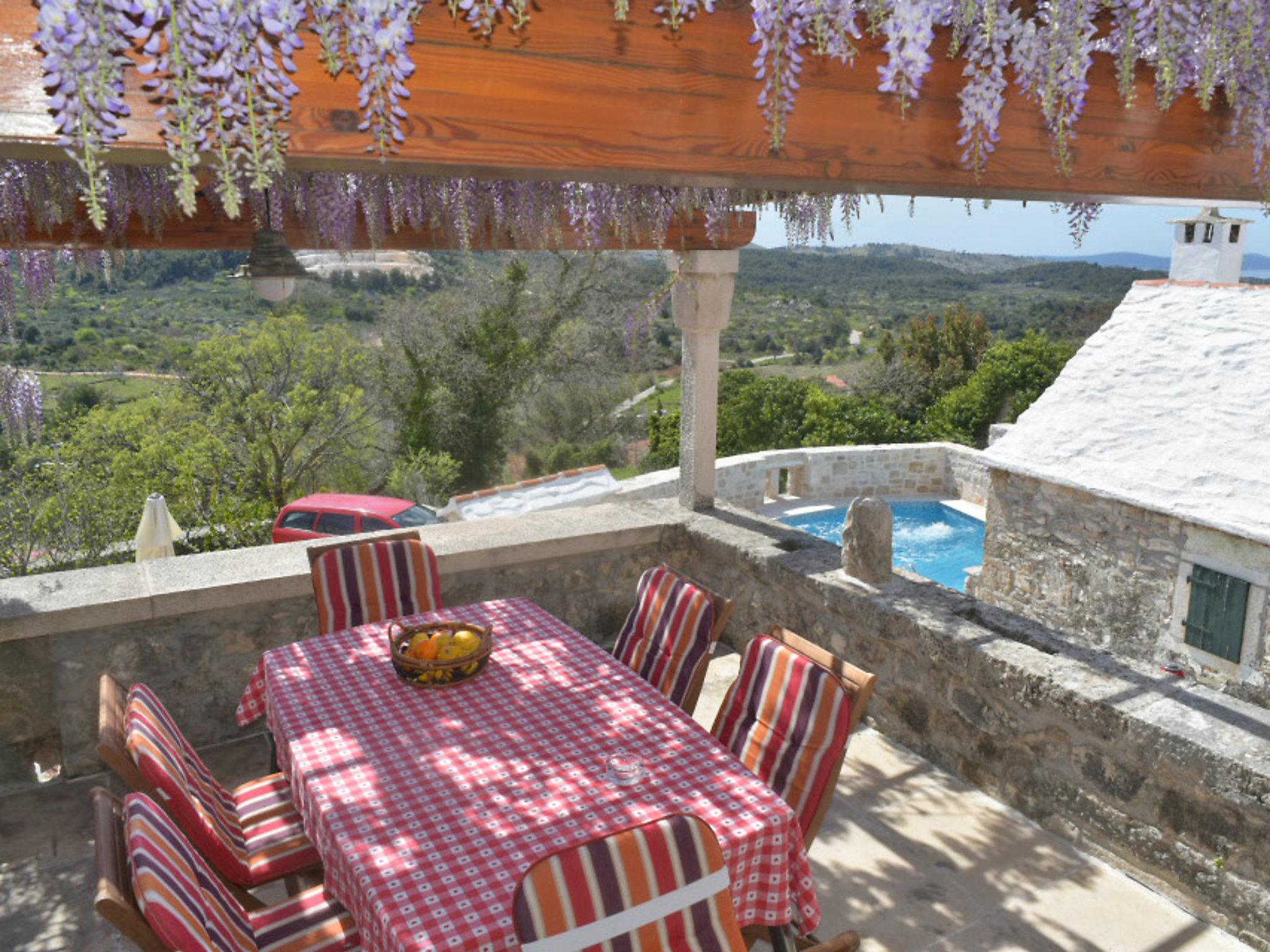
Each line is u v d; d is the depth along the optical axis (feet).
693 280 18.31
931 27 5.69
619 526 18.38
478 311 70.38
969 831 12.49
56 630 13.78
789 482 52.21
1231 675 28.94
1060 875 11.55
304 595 15.43
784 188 6.12
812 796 9.37
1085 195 6.84
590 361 70.69
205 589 14.55
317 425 66.64
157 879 6.50
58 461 52.11
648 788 8.63
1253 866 10.05
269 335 63.87
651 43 5.32
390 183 11.39
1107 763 11.53
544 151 5.18
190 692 15.01
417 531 17.93
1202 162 7.11
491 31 4.93
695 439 19.43
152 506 26.89
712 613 12.04
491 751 9.34
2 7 4.14
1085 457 33.91
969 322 82.84
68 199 10.23
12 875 11.91
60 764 14.37
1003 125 6.40
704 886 6.61
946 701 13.79
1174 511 29.71
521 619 12.82
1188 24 6.26
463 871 7.46
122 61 4.29
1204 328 36.11
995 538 36.96
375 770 9.01
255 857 9.43
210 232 11.34
